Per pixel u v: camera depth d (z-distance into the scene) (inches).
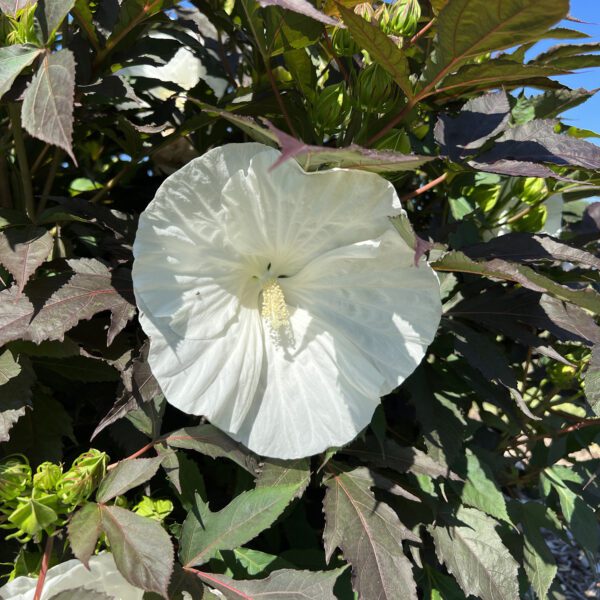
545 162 15.2
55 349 14.4
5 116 18.0
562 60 19.4
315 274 13.8
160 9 16.0
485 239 21.8
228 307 13.2
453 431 16.8
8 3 14.1
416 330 13.3
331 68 20.0
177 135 18.3
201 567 16.1
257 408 13.6
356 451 16.4
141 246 11.8
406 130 17.8
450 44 13.8
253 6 16.1
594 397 13.9
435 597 18.4
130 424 16.3
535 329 23.7
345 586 16.6
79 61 16.2
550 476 21.7
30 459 15.3
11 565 14.9
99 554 12.8
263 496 13.7
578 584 37.8
